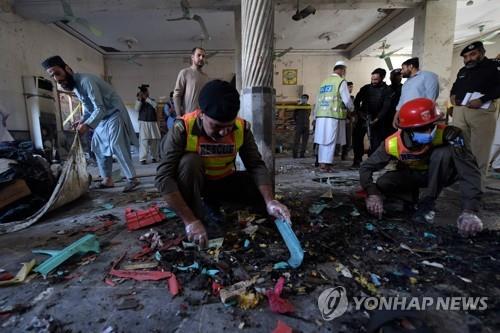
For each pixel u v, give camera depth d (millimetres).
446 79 5879
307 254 1551
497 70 2865
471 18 7766
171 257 1544
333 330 1021
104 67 10625
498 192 3104
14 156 2713
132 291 1271
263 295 1213
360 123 5047
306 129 7023
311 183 3631
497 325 1039
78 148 2936
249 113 2494
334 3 6047
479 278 1341
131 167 3314
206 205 1971
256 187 1837
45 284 1334
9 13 5840
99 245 1739
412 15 6719
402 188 2297
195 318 1093
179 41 9344
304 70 10758
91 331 1030
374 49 9656
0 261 1586
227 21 7824
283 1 6031
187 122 1536
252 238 1748
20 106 6113
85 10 6105
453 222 2100
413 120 1777
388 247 1664
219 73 10828
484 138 3010
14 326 1060
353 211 2303
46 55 7184
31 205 2490
